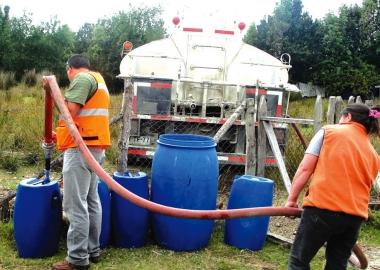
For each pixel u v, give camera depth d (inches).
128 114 208.1
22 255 175.8
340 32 1369.3
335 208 126.6
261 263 184.5
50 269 168.2
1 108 455.8
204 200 187.2
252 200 191.5
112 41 1309.1
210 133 303.9
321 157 131.4
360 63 1385.3
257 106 298.7
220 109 313.0
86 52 1363.2
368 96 1339.8
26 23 1217.4
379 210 254.1
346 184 127.6
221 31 318.3
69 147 160.6
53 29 1238.3
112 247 190.5
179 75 299.3
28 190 170.4
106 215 184.5
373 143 350.0
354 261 167.2
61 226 184.9
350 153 129.0
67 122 152.9
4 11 1210.0
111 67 1285.7
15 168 317.7
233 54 318.0
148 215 193.6
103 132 166.1
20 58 1168.2
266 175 305.6
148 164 312.5
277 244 204.8
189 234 188.7
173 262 180.2
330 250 137.9
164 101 297.1
